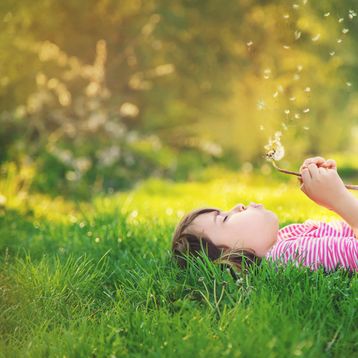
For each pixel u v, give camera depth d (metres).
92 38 14.02
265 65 13.16
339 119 14.70
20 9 11.06
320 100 13.61
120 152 12.72
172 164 13.41
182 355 2.85
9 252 5.11
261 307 3.14
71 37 13.65
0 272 4.27
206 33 14.04
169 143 15.34
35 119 11.76
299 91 12.01
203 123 15.02
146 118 15.43
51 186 10.17
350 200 3.72
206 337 2.96
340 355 2.90
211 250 3.78
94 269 4.25
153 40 14.06
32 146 11.20
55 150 11.20
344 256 3.67
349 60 12.88
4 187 8.49
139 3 13.83
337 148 18.28
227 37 14.02
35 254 5.03
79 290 3.84
